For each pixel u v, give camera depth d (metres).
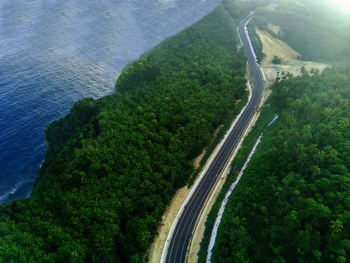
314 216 106.62
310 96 187.38
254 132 188.25
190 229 135.38
